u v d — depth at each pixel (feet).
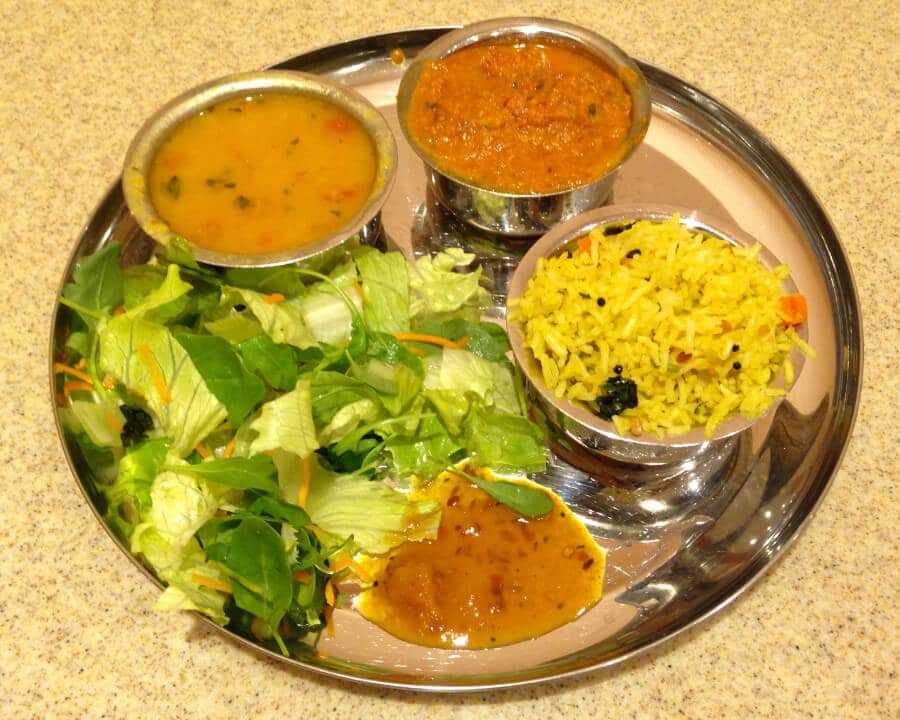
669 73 1.28
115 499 0.97
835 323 1.12
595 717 0.92
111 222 1.17
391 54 1.32
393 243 1.20
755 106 1.34
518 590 0.96
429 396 1.02
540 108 1.15
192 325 1.06
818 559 1.00
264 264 1.02
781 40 1.42
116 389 1.04
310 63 1.29
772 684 0.93
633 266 1.02
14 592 0.98
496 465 1.03
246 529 0.89
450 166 1.14
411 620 0.94
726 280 0.99
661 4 1.45
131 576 0.99
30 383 1.11
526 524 1.00
